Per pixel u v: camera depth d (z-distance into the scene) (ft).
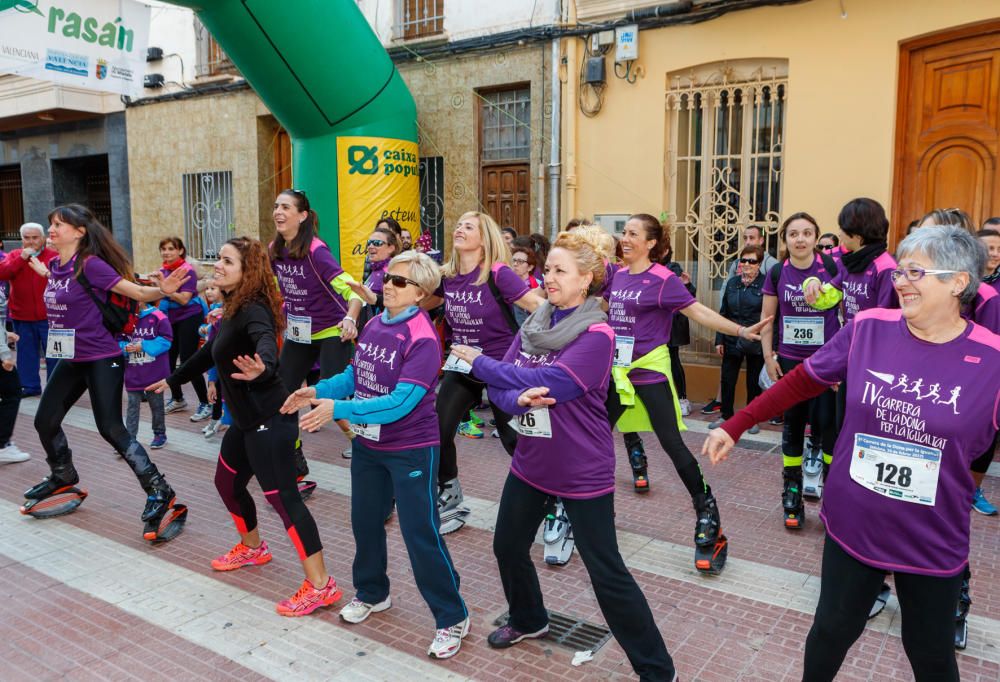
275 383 12.21
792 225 15.67
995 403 7.09
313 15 25.77
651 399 14.40
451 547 15.05
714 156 26.45
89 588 13.41
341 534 15.83
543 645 11.41
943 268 7.07
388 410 10.58
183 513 15.92
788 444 15.69
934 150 23.17
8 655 11.28
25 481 19.36
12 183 52.75
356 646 11.45
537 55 28.84
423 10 31.91
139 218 42.78
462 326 15.99
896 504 7.43
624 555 14.60
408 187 29.81
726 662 10.94
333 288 17.47
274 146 38.01
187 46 39.04
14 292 28.12
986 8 21.26
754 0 24.50
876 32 22.89
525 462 10.07
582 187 28.60
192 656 11.22
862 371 7.74
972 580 13.43
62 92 41.22
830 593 7.95
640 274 14.83
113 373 15.90
